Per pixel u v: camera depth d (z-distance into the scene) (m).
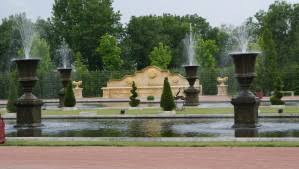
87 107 42.81
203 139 18.58
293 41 94.00
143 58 105.81
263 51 60.56
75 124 27.73
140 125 26.17
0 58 93.44
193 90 40.62
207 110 34.50
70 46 96.56
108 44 87.50
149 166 13.67
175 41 111.88
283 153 15.33
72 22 98.38
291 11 97.50
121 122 28.38
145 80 59.16
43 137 20.53
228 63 104.62
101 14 96.00
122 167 13.62
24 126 26.34
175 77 58.34
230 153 15.55
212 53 96.19
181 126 25.03
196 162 14.12
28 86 26.88
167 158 14.89
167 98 33.12
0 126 18.81
